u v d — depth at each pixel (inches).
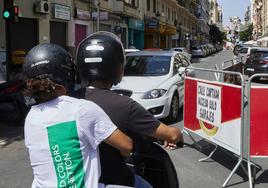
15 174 245.8
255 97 217.2
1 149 307.9
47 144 87.6
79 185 86.7
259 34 4594.0
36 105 92.2
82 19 1103.6
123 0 1396.4
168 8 2370.8
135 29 1674.5
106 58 105.2
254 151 218.8
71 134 87.7
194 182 226.5
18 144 323.9
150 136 105.9
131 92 366.3
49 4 918.4
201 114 264.2
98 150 92.8
